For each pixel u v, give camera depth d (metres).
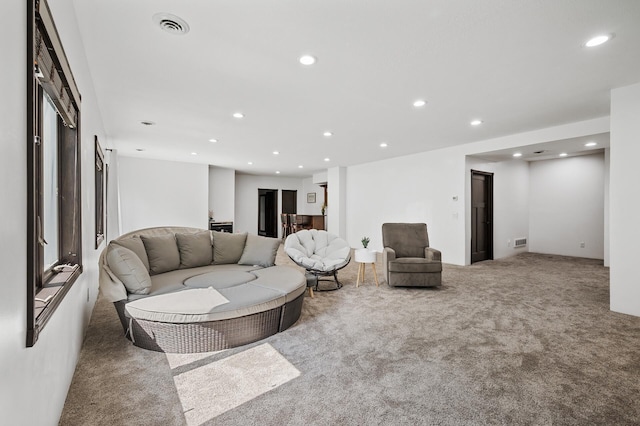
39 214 1.48
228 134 4.96
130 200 7.16
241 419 1.57
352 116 4.00
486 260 6.43
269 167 8.72
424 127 4.53
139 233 3.57
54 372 1.41
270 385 1.88
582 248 6.75
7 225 0.85
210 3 1.80
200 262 3.67
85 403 1.68
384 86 3.03
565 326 2.83
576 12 1.88
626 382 1.91
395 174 7.09
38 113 1.43
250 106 3.62
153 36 2.16
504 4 1.81
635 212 3.03
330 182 8.72
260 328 2.52
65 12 1.66
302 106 3.62
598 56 2.44
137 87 3.07
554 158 7.06
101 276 2.45
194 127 4.54
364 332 2.71
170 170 7.61
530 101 3.45
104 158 4.50
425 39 2.19
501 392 1.81
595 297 3.77
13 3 0.91
